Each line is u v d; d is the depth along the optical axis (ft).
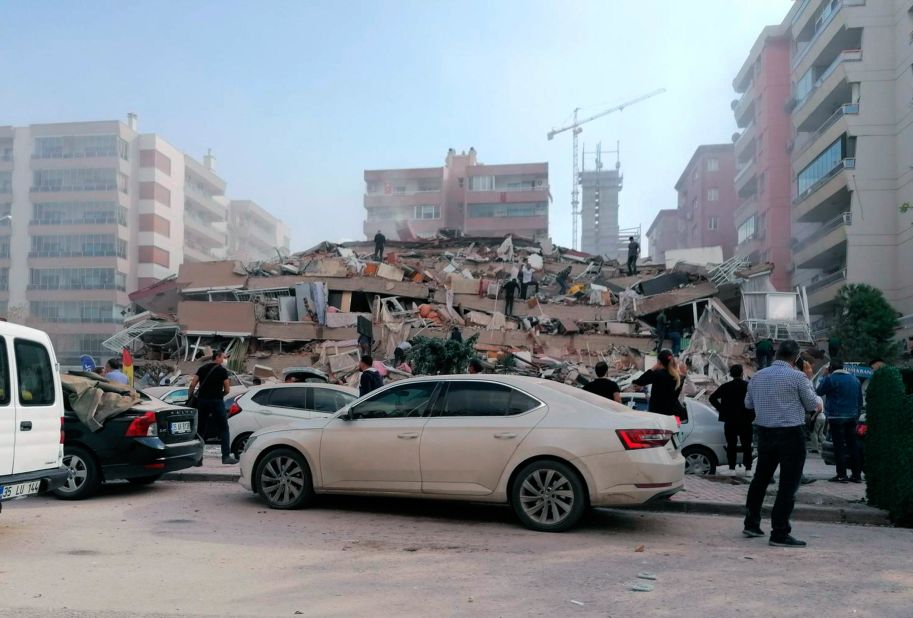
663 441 24.70
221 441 39.93
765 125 169.68
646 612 15.98
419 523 26.21
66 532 24.21
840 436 35.88
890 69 122.93
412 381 27.73
